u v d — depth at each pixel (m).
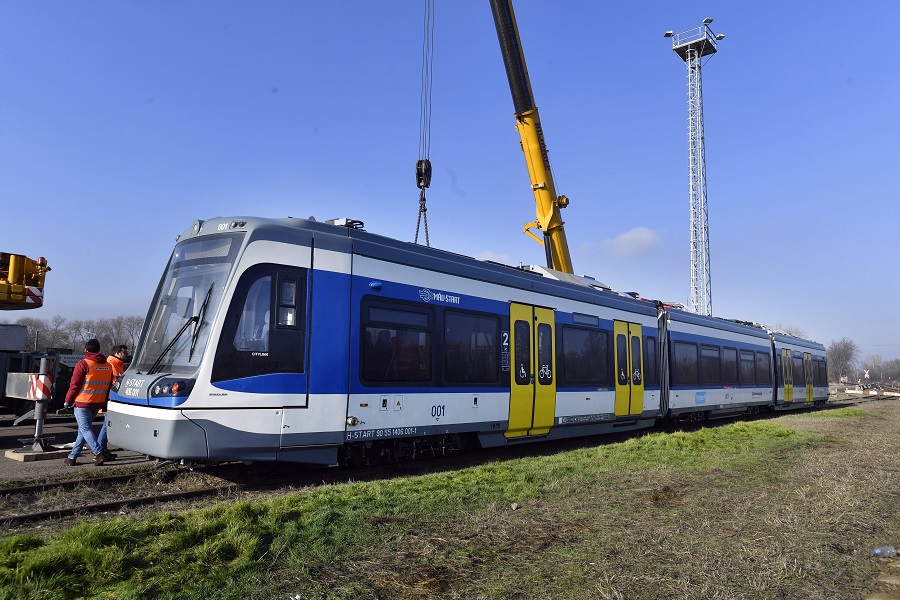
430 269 10.45
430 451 11.11
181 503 7.30
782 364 26.39
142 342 8.65
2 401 16.19
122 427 8.07
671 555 5.11
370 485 7.51
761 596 4.31
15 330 16.67
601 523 6.07
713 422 21.73
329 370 8.70
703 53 39.53
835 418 21.06
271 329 8.25
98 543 4.69
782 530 5.97
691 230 38.56
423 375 10.04
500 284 11.82
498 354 11.53
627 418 15.11
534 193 18.19
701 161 38.66
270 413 8.09
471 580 4.46
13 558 4.39
